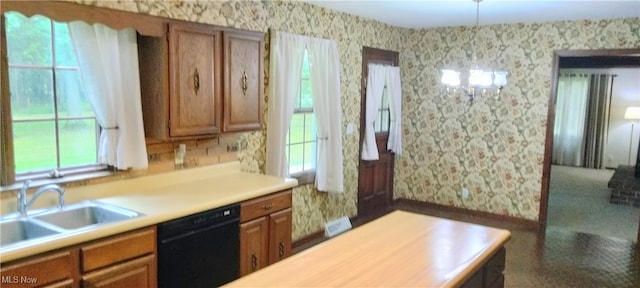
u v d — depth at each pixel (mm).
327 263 1893
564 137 10000
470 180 5629
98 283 2234
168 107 2873
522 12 4379
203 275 2797
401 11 4504
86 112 2832
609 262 4121
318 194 4699
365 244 2139
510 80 5219
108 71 2723
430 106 5797
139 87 2883
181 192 3029
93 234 2191
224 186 3227
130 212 2527
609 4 3910
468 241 2201
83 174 2787
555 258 4207
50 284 2057
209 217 2793
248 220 3092
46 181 2607
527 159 5219
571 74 9734
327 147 4578
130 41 2816
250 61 3412
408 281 1718
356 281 1711
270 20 3877
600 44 4699
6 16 2398
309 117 4613
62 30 2662
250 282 1695
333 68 4527
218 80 3172
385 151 5828
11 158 2469
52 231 2262
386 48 5500
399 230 2365
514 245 4562
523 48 5105
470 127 5547
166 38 2820
